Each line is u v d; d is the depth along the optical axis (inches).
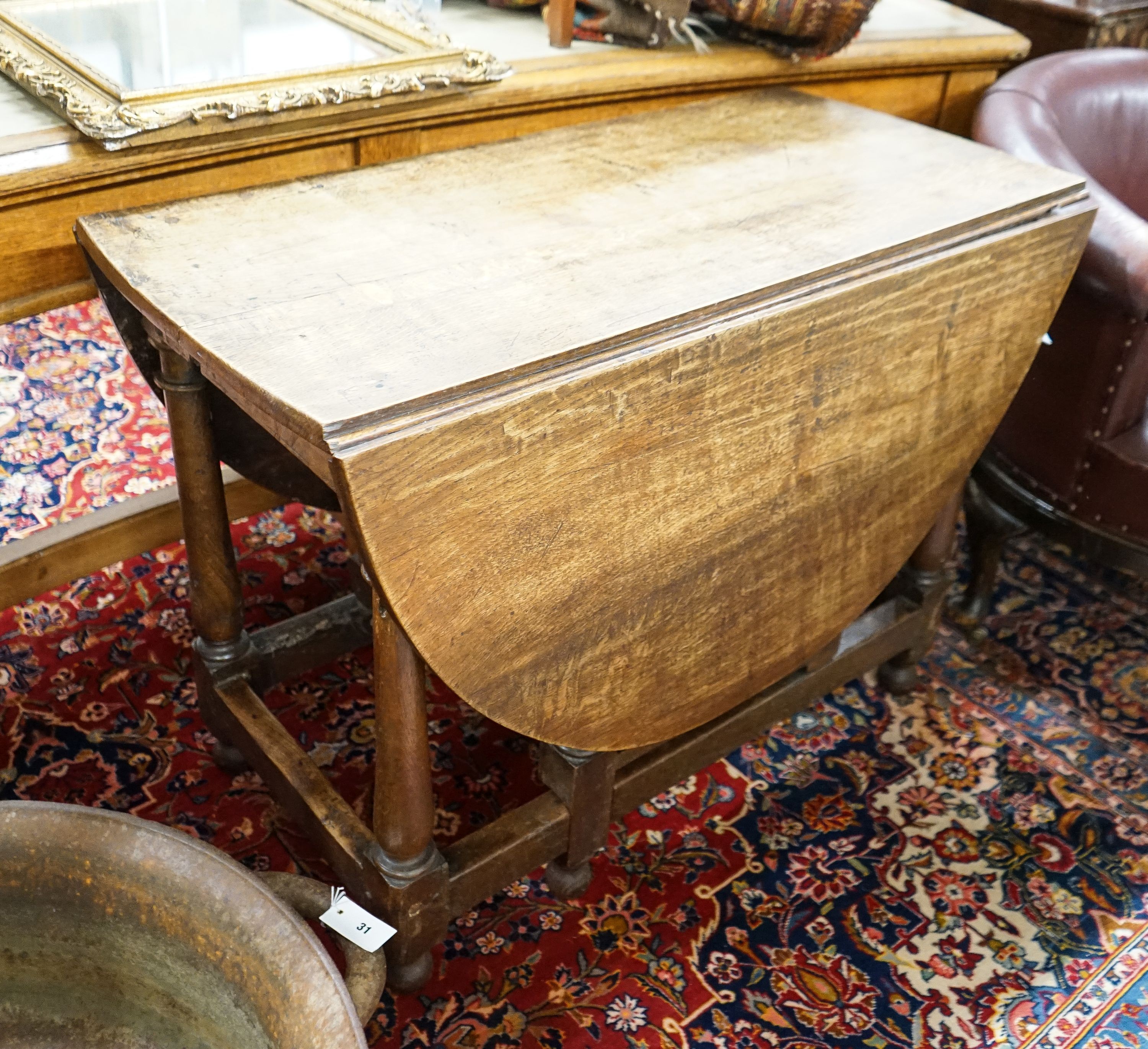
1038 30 102.3
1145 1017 58.5
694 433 46.6
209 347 39.5
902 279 50.6
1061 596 88.1
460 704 74.4
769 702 64.9
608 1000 57.6
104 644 77.2
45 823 46.6
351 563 68.9
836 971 59.7
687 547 49.8
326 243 47.3
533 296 44.3
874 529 59.9
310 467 40.6
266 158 52.8
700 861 65.1
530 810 57.2
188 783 67.6
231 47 54.4
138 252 45.4
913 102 77.7
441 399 38.4
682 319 43.9
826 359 49.9
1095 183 66.5
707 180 56.2
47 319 117.8
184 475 57.0
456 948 59.6
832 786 70.6
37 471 94.6
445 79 54.7
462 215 50.7
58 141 46.8
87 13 57.2
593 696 50.4
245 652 64.3
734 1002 57.9
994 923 62.8
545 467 42.2
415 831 51.2
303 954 43.3
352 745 70.4
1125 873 66.3
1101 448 70.4
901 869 65.5
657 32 65.4
